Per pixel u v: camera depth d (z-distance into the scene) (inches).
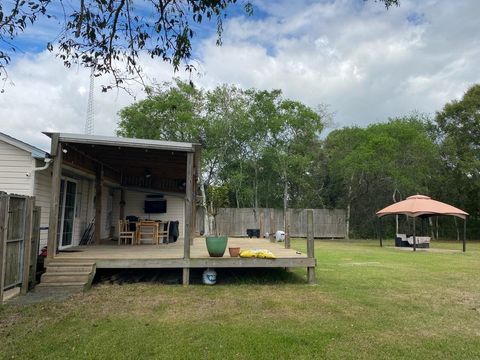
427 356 149.9
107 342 159.2
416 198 684.7
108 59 182.9
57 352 147.8
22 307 213.6
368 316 206.7
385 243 845.2
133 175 554.3
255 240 583.2
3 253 219.3
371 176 976.3
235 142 1018.1
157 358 144.0
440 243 887.1
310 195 1059.9
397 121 959.0
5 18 162.2
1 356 143.3
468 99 997.8
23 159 339.6
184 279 297.7
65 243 403.5
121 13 175.2
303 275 354.0
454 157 976.3
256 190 1027.3
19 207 243.9
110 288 277.6
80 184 443.2
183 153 365.7
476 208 1015.6
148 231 491.8
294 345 159.0
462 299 253.9
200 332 173.8
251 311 214.8
